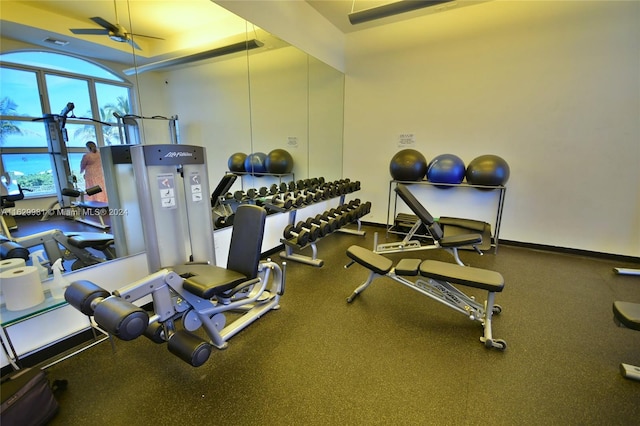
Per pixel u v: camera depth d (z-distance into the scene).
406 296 2.35
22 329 1.54
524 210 3.42
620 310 1.45
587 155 3.05
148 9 2.20
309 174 4.11
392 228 4.04
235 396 1.40
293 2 3.05
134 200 2.00
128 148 1.96
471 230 3.22
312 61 3.67
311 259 3.00
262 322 1.99
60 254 1.74
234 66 2.96
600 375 1.52
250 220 1.76
